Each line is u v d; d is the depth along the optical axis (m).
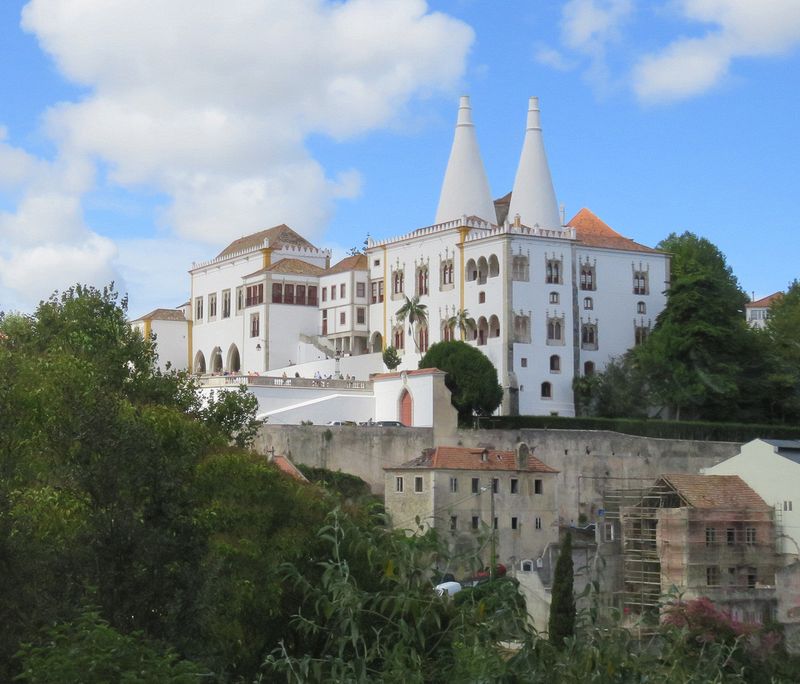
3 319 103.31
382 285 170.38
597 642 40.72
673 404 149.88
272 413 136.88
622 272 157.88
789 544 112.81
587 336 154.88
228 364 185.25
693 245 192.00
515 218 157.38
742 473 117.12
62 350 86.75
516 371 149.00
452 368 139.50
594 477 132.62
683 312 152.25
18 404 59.28
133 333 100.38
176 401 92.00
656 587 109.56
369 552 41.44
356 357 162.25
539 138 171.00
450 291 158.12
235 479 65.06
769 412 154.12
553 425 140.25
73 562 44.78
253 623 58.78
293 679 42.34
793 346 159.00
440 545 41.56
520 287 150.25
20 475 56.66
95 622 40.94
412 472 117.12
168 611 45.25
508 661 39.44
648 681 40.78
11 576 43.72
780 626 86.69
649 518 112.50
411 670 39.56
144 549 45.25
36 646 40.22
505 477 117.81
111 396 57.69
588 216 176.50
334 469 123.94
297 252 185.00
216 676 43.19
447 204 171.75
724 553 110.44
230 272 187.12
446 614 42.22
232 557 59.59
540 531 118.38
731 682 42.69
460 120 173.62
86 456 49.06
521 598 42.88
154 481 47.97
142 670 38.44
